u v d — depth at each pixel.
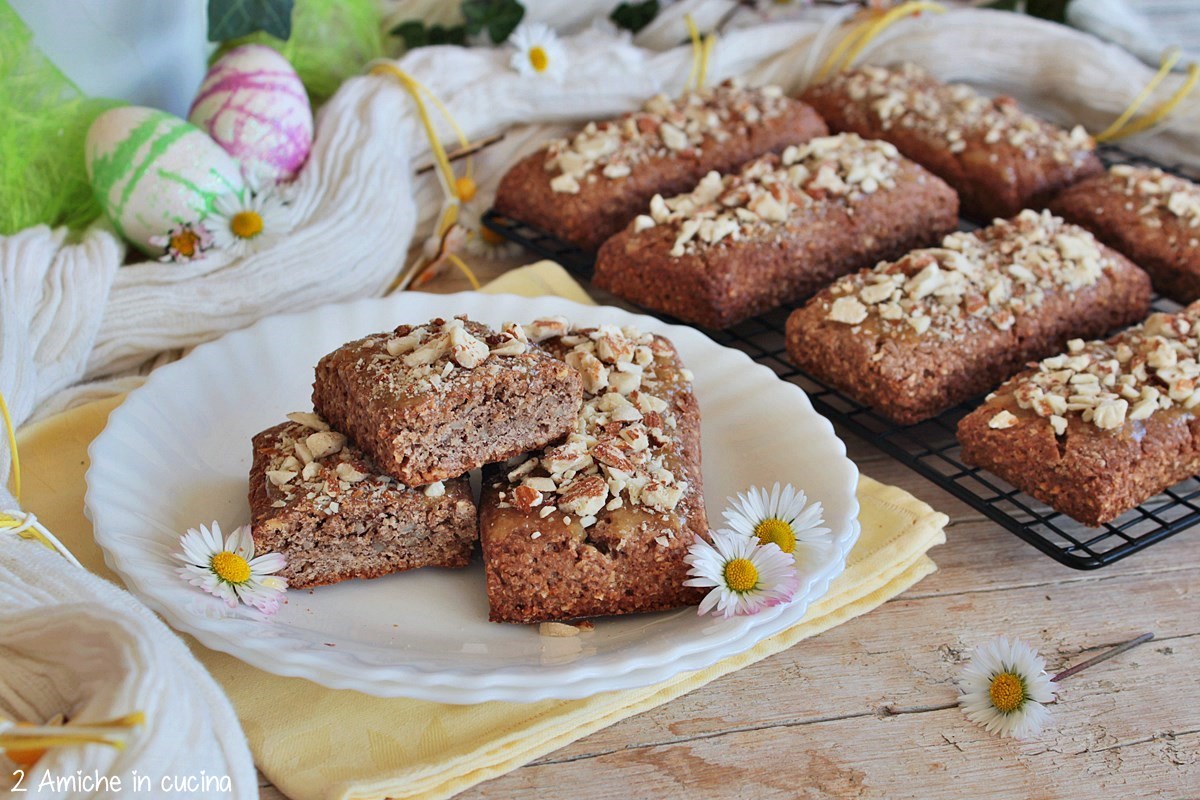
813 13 0.64
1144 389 0.43
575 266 0.54
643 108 0.59
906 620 0.41
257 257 0.49
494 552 0.37
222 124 0.51
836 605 0.40
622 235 0.51
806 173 0.53
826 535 0.39
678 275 0.49
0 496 0.38
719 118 0.58
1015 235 0.50
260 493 0.39
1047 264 0.49
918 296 0.47
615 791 0.36
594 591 0.38
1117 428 0.42
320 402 0.42
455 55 0.57
